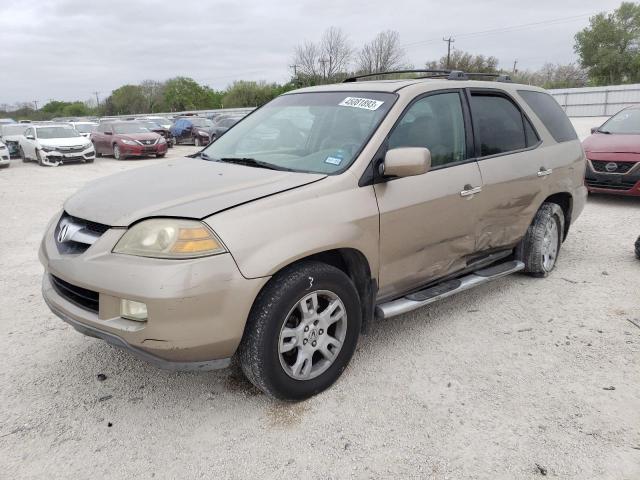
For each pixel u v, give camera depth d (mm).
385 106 3475
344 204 3006
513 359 3461
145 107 80125
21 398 3078
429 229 3500
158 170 3518
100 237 2699
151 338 2506
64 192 11484
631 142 8016
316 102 3887
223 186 2945
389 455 2568
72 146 18141
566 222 5238
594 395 3035
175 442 2688
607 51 56906
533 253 4703
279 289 2727
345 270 3277
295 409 2943
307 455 2580
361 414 2889
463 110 3916
